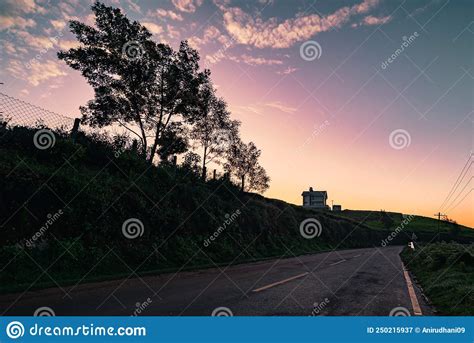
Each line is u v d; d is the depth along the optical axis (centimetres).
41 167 1298
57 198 1205
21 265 912
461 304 758
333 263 2092
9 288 755
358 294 898
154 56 2336
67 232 1155
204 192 2478
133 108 2391
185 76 2436
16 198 1068
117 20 2284
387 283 1167
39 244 1027
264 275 1300
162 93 2438
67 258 1059
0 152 1238
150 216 1638
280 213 4116
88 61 2242
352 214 12262
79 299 689
